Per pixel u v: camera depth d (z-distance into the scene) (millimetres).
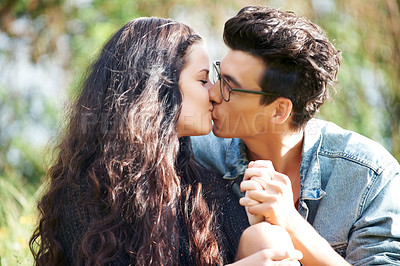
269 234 1596
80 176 1700
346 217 1927
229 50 1991
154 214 1647
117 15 4309
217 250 1681
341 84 4059
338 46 4195
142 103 1723
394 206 1876
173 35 1811
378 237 1855
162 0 4281
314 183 1967
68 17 4426
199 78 1836
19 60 4465
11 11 4441
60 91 4273
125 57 1774
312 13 4230
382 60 4262
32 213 2760
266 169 1679
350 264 1732
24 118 4445
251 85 1936
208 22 4207
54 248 1678
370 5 4246
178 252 1655
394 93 4230
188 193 1755
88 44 4301
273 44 1897
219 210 1787
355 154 1959
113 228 1614
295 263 1528
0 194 3045
